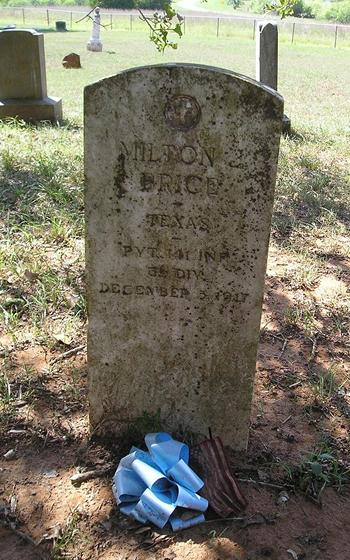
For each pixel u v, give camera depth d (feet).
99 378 3.91
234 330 3.68
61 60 26.23
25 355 4.79
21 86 12.56
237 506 3.57
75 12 57.82
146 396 3.94
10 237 6.59
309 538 3.45
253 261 3.49
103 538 3.38
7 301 5.40
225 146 3.25
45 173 8.37
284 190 8.67
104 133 3.29
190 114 3.20
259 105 3.14
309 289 6.17
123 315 3.72
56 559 3.23
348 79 25.32
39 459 3.86
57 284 5.67
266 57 12.65
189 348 3.76
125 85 3.18
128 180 3.39
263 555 3.33
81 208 7.39
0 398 4.28
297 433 4.21
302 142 12.04
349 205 8.51
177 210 3.43
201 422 3.99
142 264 3.58
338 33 49.08
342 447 4.10
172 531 3.45
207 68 3.11
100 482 3.72
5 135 10.50
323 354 5.14
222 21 54.39
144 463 3.57
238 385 3.83
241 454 4.00
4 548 3.30
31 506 3.54
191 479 3.57
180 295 3.63
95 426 4.01
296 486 3.76
